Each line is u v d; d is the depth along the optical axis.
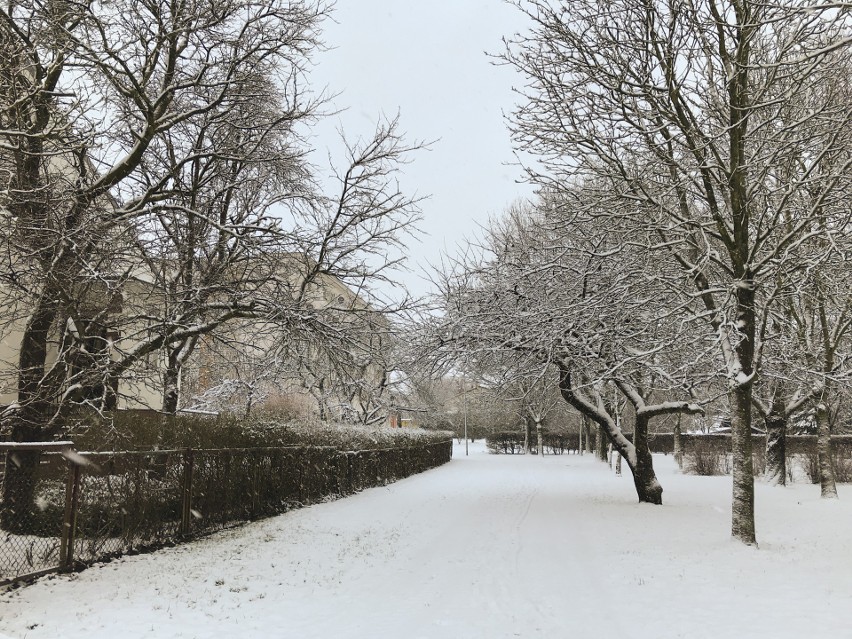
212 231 13.05
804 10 6.40
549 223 12.89
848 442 31.86
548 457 46.31
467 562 8.63
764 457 26.41
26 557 6.99
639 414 15.89
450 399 52.31
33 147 9.05
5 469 7.09
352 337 13.73
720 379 12.49
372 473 21.00
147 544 8.77
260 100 13.07
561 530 11.36
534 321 13.01
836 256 10.86
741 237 9.86
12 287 9.08
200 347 17.36
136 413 10.55
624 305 11.86
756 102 9.22
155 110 10.49
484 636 5.50
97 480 7.80
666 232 10.61
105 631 5.36
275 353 14.87
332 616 6.09
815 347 18.83
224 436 11.34
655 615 6.02
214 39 11.40
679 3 9.47
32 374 9.72
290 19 11.92
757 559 8.52
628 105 10.15
